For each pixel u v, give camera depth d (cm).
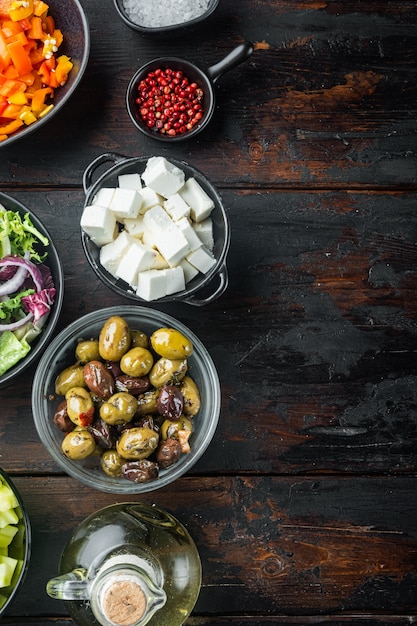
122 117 89
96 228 82
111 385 80
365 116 91
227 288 89
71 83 85
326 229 90
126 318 83
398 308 90
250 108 90
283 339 89
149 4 88
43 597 86
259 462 89
